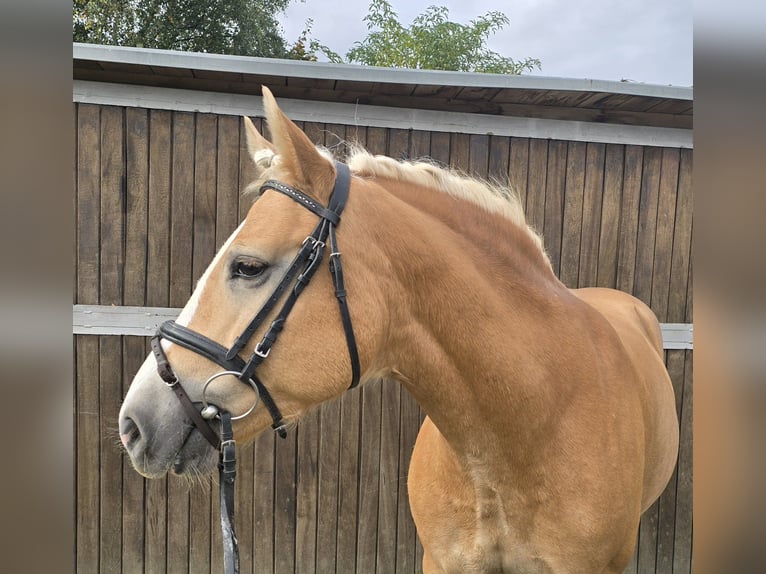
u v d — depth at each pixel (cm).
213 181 252
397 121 260
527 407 123
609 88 242
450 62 977
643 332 214
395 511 271
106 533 258
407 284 119
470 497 135
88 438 252
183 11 812
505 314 125
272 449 264
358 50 988
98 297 247
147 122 246
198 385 105
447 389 123
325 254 110
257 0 874
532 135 267
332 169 116
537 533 130
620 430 138
